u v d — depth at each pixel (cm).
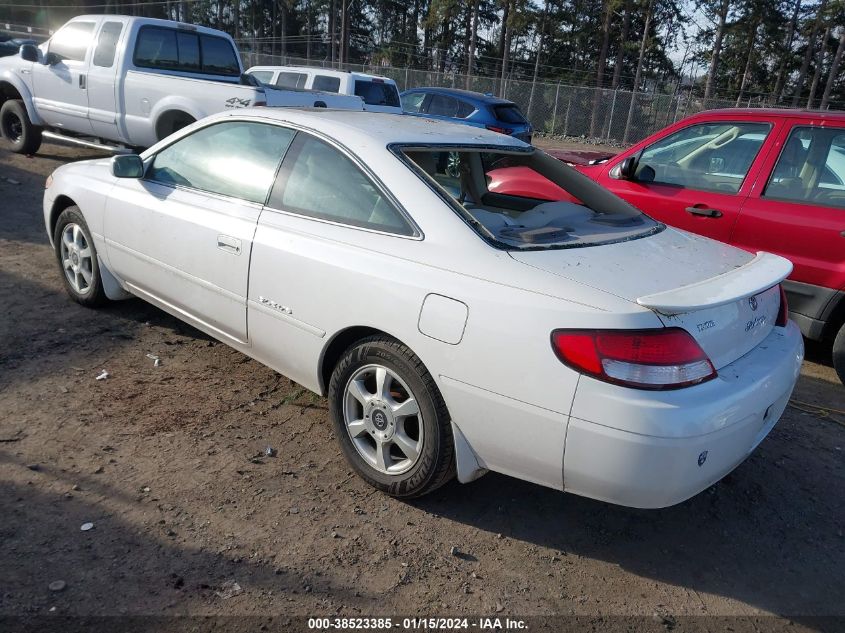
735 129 532
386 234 297
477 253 272
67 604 230
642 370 235
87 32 919
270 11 6694
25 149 1032
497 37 5466
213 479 309
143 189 412
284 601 243
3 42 2617
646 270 273
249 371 420
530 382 250
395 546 278
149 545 262
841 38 3703
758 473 361
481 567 272
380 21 6512
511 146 378
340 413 319
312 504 299
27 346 419
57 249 492
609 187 585
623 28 3831
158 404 370
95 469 306
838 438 404
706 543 301
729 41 4412
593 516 312
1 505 275
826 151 482
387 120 365
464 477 285
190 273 381
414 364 282
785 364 289
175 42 921
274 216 340
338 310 304
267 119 361
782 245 489
